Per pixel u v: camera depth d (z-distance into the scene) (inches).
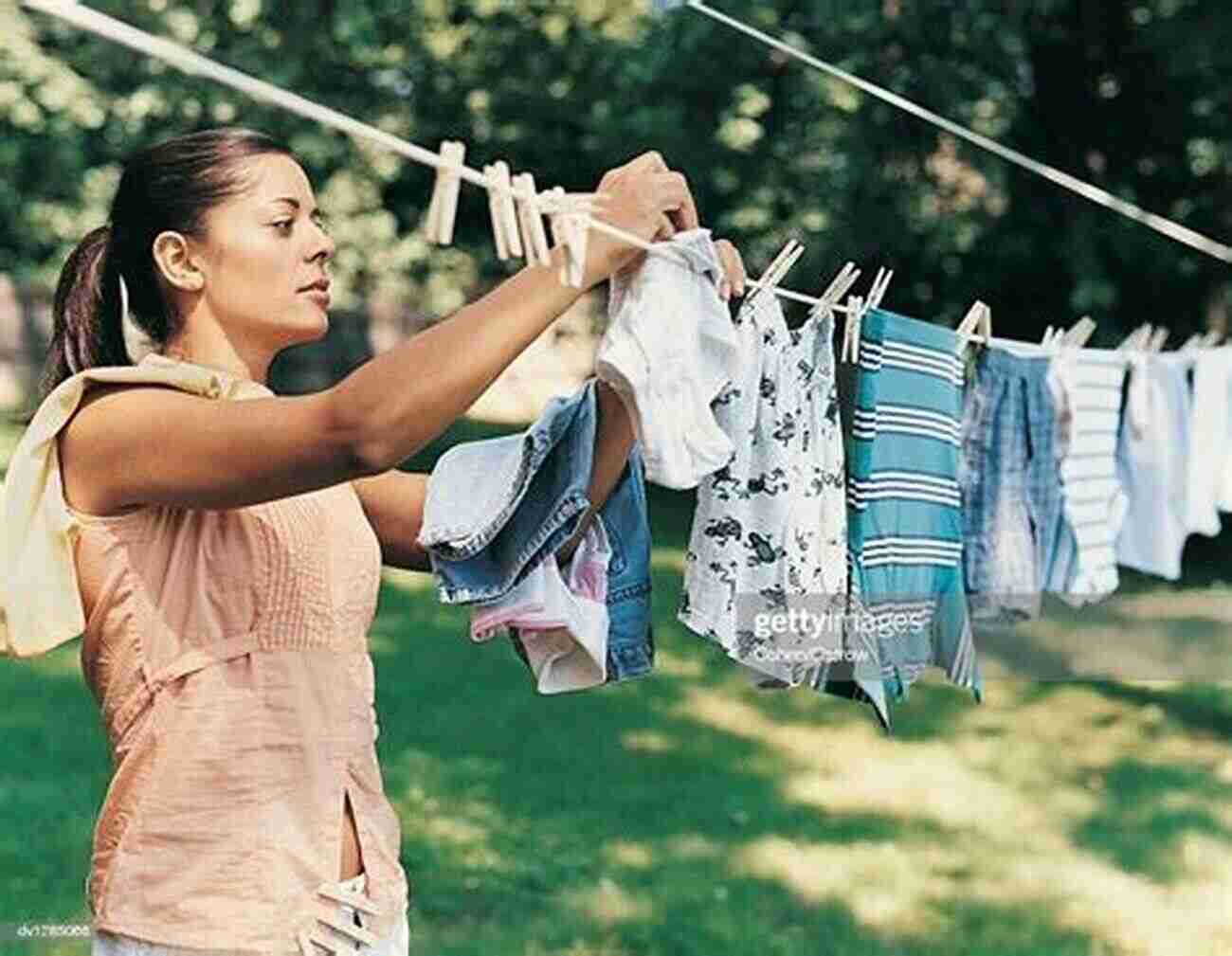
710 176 358.6
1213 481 131.5
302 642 72.2
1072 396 122.8
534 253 67.3
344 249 432.8
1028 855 202.2
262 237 75.4
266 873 70.8
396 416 64.3
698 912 178.7
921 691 269.7
